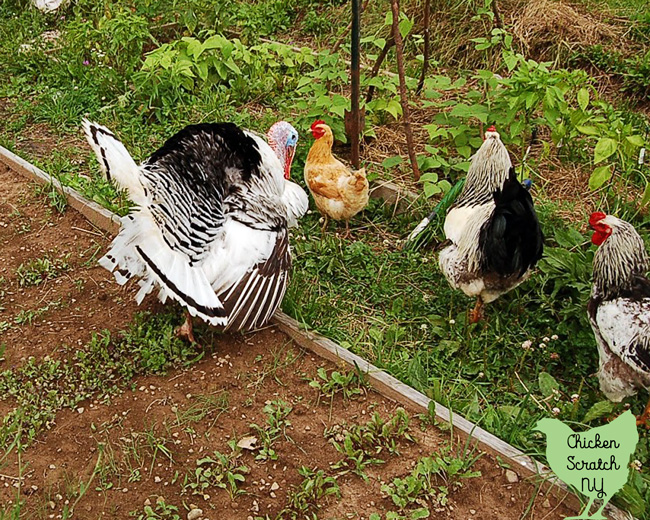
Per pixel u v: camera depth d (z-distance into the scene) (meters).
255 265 1.97
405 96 2.76
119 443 1.88
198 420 1.94
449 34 3.88
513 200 2.08
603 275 1.96
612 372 1.96
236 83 3.54
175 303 2.28
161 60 3.38
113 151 1.85
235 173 2.08
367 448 1.89
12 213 2.69
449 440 1.91
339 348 2.13
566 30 3.72
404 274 2.49
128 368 2.06
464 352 2.19
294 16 4.48
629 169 2.73
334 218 2.63
